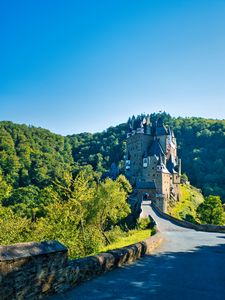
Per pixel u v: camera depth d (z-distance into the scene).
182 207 123.25
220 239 28.58
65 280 9.38
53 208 30.00
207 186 181.12
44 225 28.89
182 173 190.12
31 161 183.12
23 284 7.66
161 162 126.69
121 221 72.75
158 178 124.81
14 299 7.37
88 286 10.06
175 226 44.75
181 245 23.25
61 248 9.20
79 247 25.06
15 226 28.12
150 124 149.38
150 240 19.92
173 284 11.22
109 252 13.31
